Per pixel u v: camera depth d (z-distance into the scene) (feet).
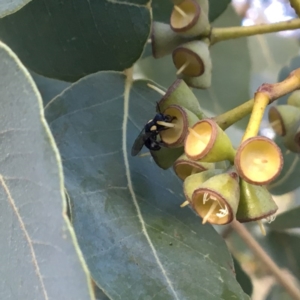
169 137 0.35
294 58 0.71
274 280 0.75
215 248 0.40
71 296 0.23
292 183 0.65
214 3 0.55
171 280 0.35
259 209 0.31
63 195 0.23
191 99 0.36
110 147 0.41
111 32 0.42
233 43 0.74
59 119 0.41
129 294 0.34
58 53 0.44
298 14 0.40
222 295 0.36
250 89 0.75
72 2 0.41
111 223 0.37
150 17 0.42
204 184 0.30
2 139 0.25
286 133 0.44
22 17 0.42
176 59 0.42
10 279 0.24
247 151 0.30
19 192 0.24
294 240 0.70
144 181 0.41
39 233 0.24
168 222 0.39
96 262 0.34
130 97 0.45
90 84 0.43
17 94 0.24
